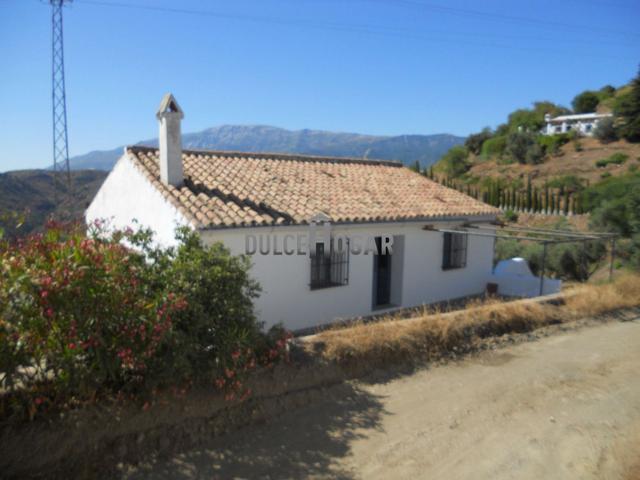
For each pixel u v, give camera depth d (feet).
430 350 27.30
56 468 15.25
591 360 28.17
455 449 18.11
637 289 41.86
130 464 16.05
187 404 18.12
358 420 20.02
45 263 15.46
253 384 20.13
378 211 37.83
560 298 37.81
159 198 32.60
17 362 14.47
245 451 17.34
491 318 31.73
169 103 33.12
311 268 34.73
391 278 41.96
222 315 19.25
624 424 20.51
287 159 47.65
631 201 57.98
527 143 161.48
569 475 16.65
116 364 15.65
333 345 23.80
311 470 16.44
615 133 155.43
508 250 66.23
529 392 23.49
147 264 19.29
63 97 86.43
